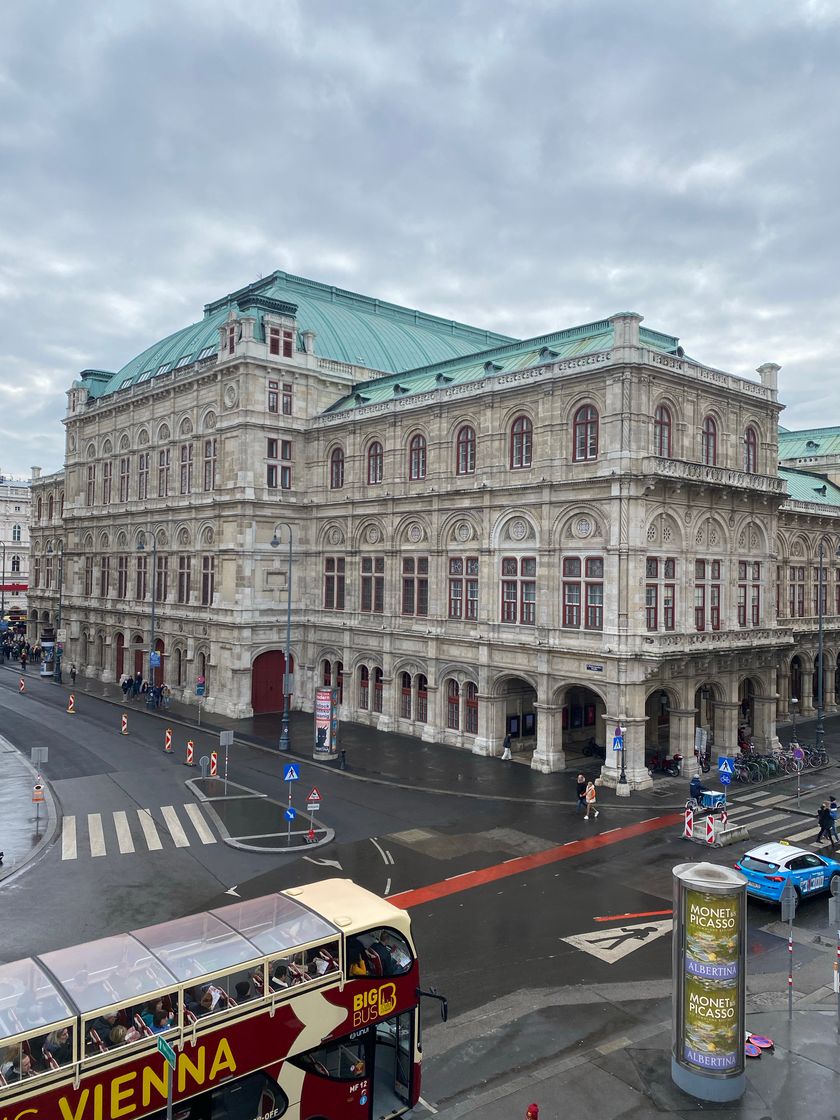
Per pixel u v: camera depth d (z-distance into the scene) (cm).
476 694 4541
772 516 4594
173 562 6225
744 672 4362
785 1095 1538
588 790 3306
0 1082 1060
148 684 6112
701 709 4881
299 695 5716
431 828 3148
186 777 3834
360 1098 1385
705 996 1527
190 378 5981
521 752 4453
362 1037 1397
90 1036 1127
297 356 5741
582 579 3966
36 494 9481
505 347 5150
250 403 5491
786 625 5591
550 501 4075
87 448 7600
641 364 3769
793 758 4156
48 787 3641
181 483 6219
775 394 4609
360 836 3042
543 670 4081
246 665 5456
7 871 2639
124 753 4309
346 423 5394
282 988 1302
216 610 5659
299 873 2655
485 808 3428
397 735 4919
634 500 3759
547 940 2181
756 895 2452
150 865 2712
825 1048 1691
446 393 4700
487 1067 1620
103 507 7250
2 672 7688
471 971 2009
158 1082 1170
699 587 4147
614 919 2319
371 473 5297
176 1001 1207
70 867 2686
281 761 4203
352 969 1380
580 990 1923
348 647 5378
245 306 5784
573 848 2934
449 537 4709
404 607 5019
